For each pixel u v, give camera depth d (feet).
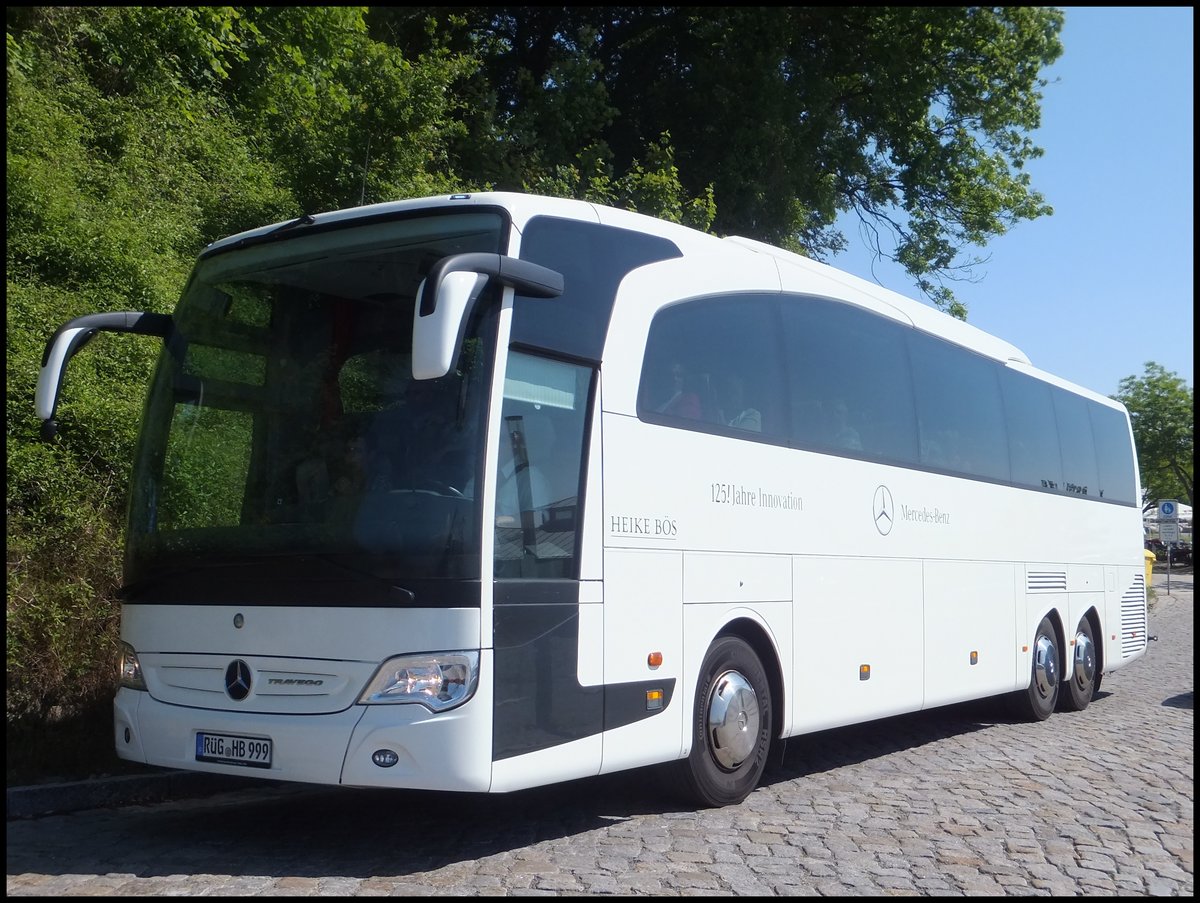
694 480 25.34
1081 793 28.86
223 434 22.57
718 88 75.82
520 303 21.42
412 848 21.70
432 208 22.40
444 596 19.67
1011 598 41.19
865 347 33.37
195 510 22.34
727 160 75.05
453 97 60.95
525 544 20.90
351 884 19.03
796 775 30.76
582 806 25.84
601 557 22.50
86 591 28.30
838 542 30.68
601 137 80.43
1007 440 42.09
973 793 28.48
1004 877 20.77
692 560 25.03
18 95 40.63
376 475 20.63
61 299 34.86
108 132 45.88
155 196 45.11
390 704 19.57
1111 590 50.98
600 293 23.45
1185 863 22.36
